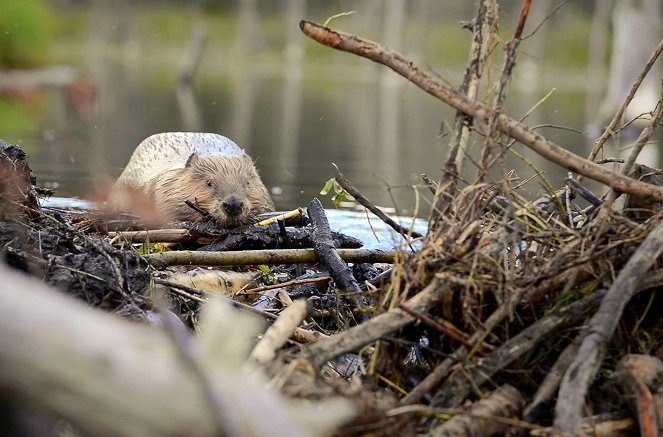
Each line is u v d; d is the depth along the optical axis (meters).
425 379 5.83
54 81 41.59
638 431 5.62
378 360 6.27
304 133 31.30
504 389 5.67
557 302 6.19
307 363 5.47
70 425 4.75
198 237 10.11
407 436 5.21
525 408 5.68
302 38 100.00
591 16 114.75
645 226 6.50
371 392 5.62
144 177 14.22
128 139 25.00
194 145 14.82
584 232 6.55
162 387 4.02
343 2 115.62
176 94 44.69
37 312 4.04
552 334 6.13
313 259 9.01
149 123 29.86
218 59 90.12
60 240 7.44
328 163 23.33
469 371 5.80
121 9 97.62
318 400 5.13
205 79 61.59
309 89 57.19
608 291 5.80
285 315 5.77
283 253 9.01
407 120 39.56
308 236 10.37
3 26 43.12
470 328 6.12
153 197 13.30
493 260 6.10
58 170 19.00
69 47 85.50
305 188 18.61
